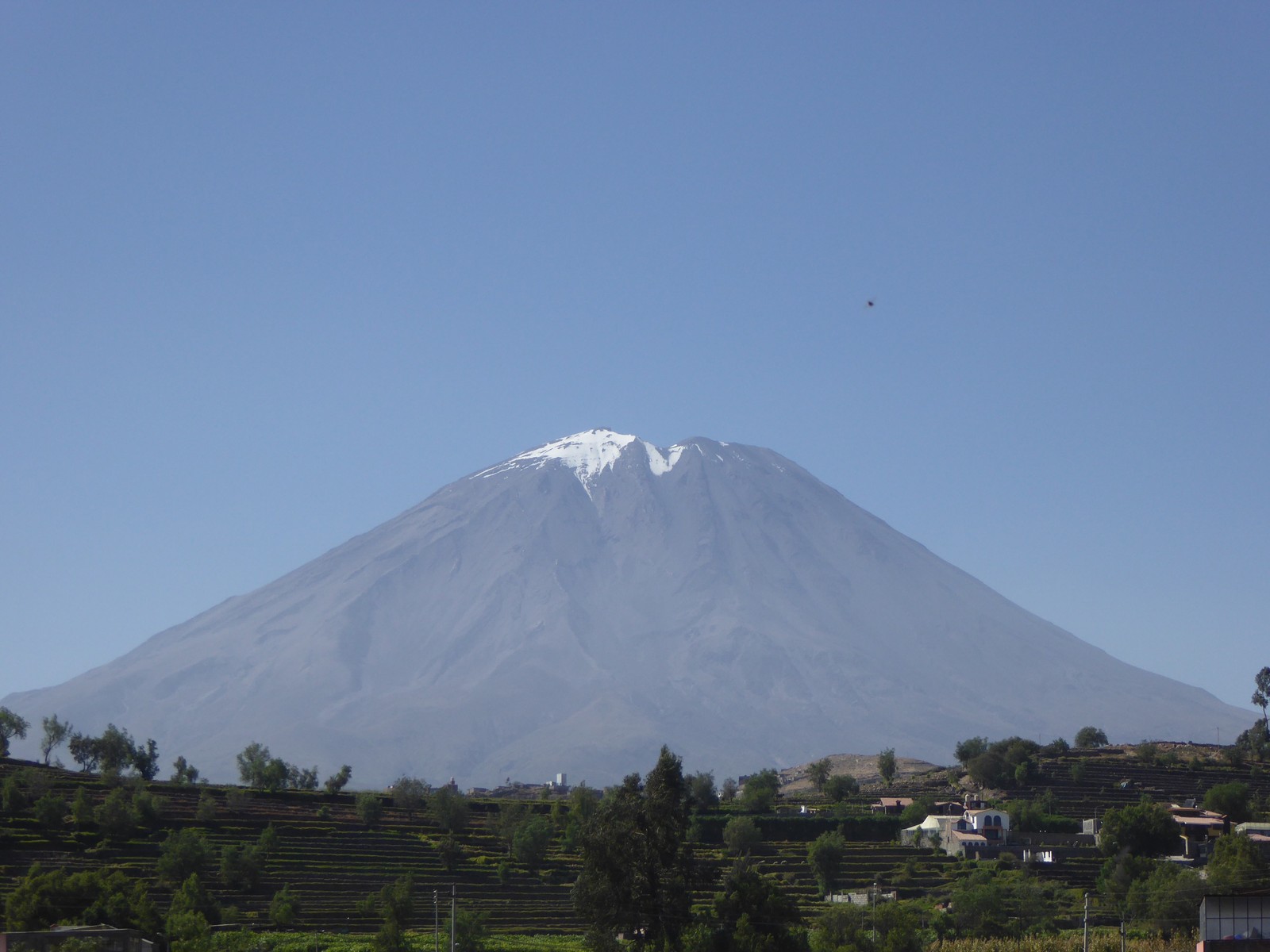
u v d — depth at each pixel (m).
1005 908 185.75
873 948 155.25
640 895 135.88
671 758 141.38
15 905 151.00
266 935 170.88
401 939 160.38
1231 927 130.38
